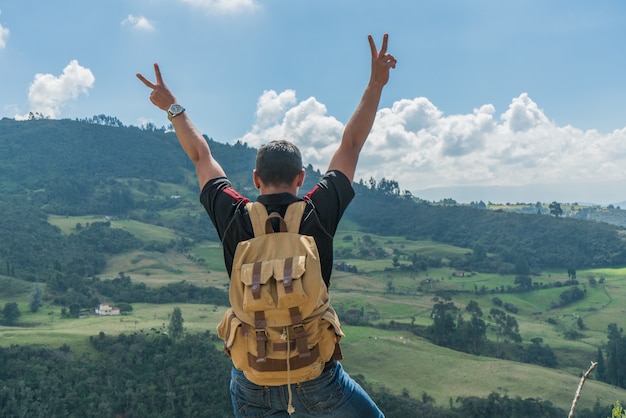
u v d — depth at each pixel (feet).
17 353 285.64
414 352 339.57
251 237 7.23
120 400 251.60
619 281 615.57
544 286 590.96
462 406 266.98
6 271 520.01
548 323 483.10
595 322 478.18
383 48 8.21
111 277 564.30
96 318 399.24
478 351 377.50
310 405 7.38
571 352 392.06
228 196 7.73
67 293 457.27
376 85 8.24
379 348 343.46
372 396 266.36
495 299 526.16
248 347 6.75
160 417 242.58
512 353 377.71
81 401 252.01
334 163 7.92
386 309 467.52
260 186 7.66
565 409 272.92
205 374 270.87
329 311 6.91
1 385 251.60
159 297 474.49
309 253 6.76
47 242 621.31
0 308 419.13
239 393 7.73
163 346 305.32
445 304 483.92
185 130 8.63
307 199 7.38
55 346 301.84
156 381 269.85
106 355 294.46
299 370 6.63
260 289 6.61
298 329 6.60
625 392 309.83
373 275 610.24
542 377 315.99
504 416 262.47
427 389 292.40
